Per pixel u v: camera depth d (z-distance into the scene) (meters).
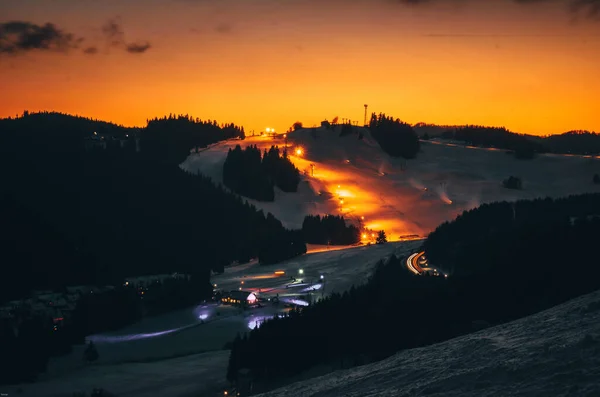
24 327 83.19
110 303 101.06
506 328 19.70
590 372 11.62
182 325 99.88
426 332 56.38
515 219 98.94
